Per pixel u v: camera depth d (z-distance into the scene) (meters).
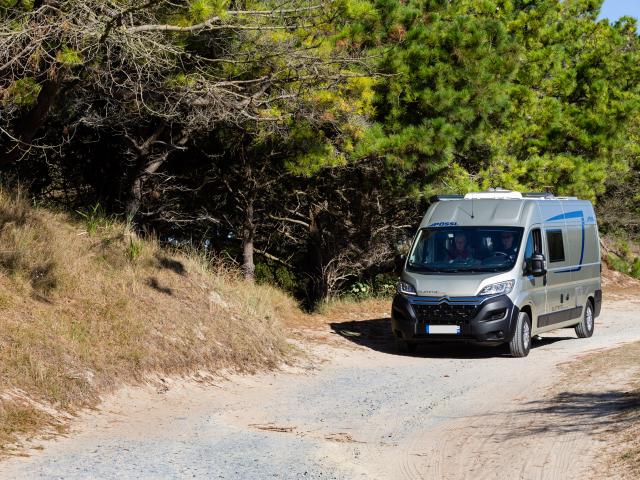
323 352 24.56
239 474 11.20
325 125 26.67
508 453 12.21
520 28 39.50
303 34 21.42
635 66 43.06
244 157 31.30
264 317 24.62
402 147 28.02
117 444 12.74
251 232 32.81
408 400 17.45
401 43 27.53
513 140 37.09
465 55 28.48
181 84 21.50
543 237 25.88
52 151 27.97
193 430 14.05
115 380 16.33
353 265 36.06
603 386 17.34
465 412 15.92
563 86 40.75
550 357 23.62
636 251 58.81
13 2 17.61
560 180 39.00
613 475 10.67
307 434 14.13
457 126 29.06
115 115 24.53
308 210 36.53
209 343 20.39
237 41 21.62
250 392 18.44
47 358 15.55
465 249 24.95
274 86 23.55
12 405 13.55
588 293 29.09
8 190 22.12
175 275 23.14
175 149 29.25
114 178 29.91
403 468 11.77
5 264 18.36
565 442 12.57
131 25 17.55
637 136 48.97
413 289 24.53
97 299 19.23
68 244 20.73
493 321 23.66
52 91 18.98
